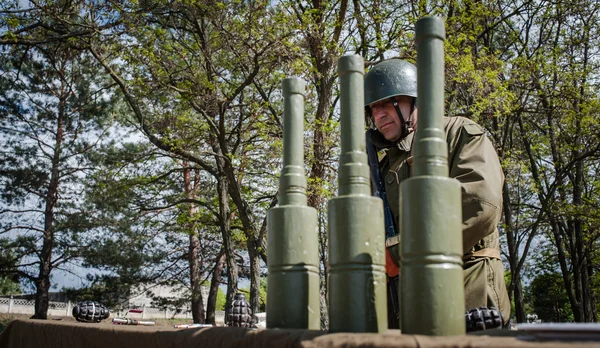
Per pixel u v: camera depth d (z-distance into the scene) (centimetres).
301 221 111
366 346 79
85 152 1995
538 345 65
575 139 1681
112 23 1299
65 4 1334
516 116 1554
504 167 1481
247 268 2228
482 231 163
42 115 2016
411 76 216
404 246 91
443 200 89
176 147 1407
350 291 100
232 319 185
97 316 246
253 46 1209
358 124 108
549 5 1630
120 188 1791
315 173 1194
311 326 109
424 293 87
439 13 1307
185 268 2227
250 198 1781
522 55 1620
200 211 1956
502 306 194
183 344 122
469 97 1379
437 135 94
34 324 231
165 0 1252
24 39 1469
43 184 2044
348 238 102
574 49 1700
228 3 1183
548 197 1664
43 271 2041
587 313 1878
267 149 1407
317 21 1295
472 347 69
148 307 2828
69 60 1975
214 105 1302
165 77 1292
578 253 1884
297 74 1174
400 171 212
